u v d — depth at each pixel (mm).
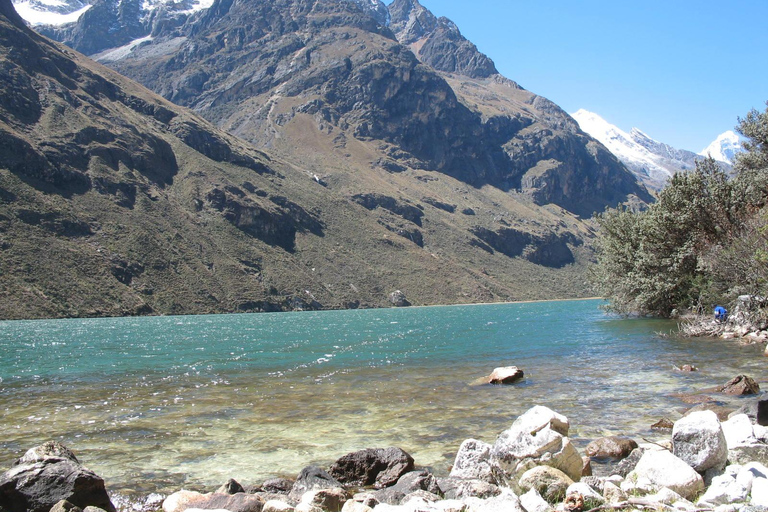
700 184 36125
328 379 20766
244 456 11164
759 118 34469
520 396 16266
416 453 11062
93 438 12594
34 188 103875
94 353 32250
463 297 150625
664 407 14125
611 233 44188
